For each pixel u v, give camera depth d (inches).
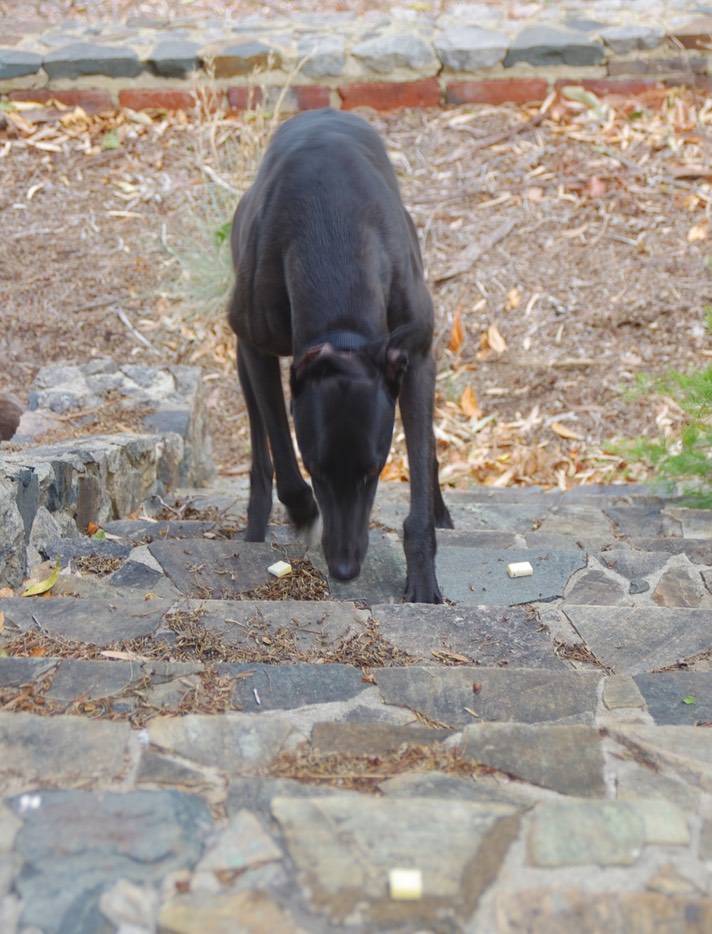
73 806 75.4
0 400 231.8
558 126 351.3
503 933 64.6
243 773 83.7
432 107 362.6
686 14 368.8
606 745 88.4
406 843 71.7
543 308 302.5
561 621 122.1
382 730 90.7
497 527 199.5
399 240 146.9
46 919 64.7
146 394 238.2
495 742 88.4
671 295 300.8
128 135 351.6
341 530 125.6
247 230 156.9
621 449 225.0
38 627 114.3
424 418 151.3
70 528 156.8
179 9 408.8
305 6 410.6
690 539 170.9
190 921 64.7
